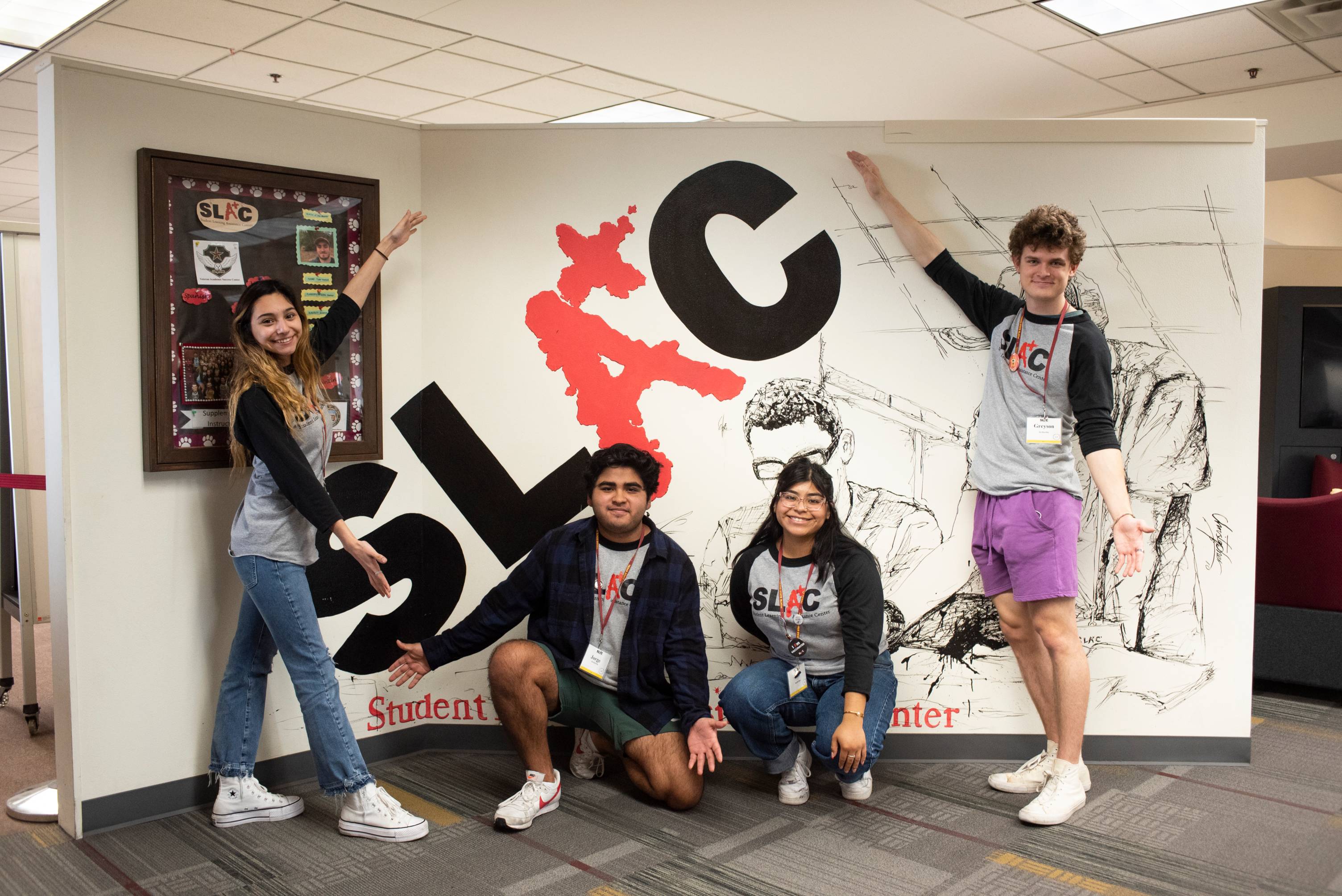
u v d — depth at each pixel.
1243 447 2.54
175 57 5.16
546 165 2.59
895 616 2.59
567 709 2.34
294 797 2.27
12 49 4.90
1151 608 2.55
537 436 2.62
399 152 2.56
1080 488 2.29
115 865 1.98
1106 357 2.21
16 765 2.61
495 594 2.39
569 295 2.60
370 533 2.55
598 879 1.91
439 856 2.02
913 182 2.54
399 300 2.58
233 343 2.24
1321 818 2.20
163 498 2.21
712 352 2.60
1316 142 5.76
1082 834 2.12
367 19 4.61
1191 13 4.67
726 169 2.57
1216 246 2.52
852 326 2.57
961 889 1.86
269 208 2.32
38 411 3.10
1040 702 2.42
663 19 4.66
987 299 2.43
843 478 2.59
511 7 4.47
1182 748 2.57
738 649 2.61
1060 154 2.52
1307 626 3.15
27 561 2.85
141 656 2.19
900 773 2.52
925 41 5.01
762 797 2.36
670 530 2.61
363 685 2.56
